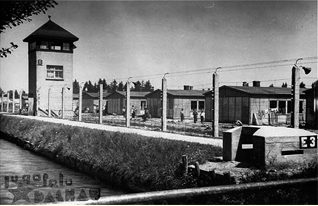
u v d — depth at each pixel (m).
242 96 32.50
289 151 10.27
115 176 13.87
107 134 17.55
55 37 43.50
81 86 32.78
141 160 13.18
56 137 22.41
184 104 43.00
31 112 45.09
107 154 15.74
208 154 11.75
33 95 44.41
